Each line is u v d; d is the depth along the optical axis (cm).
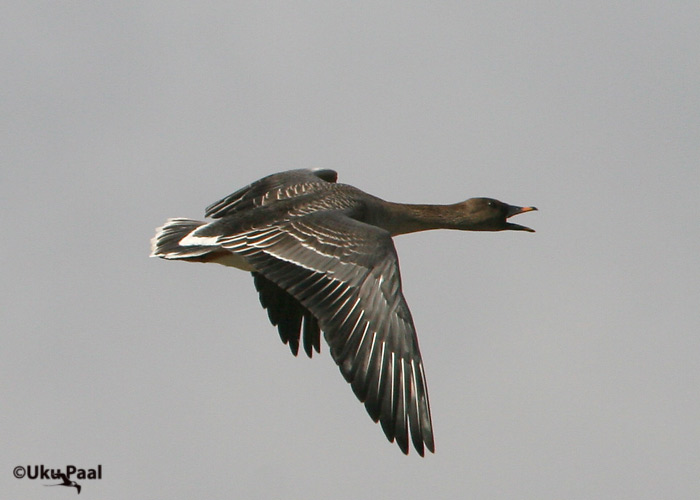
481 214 1948
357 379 1259
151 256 1570
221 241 1473
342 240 1388
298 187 1708
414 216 1891
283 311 1616
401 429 1249
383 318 1299
